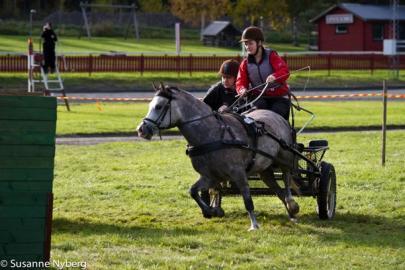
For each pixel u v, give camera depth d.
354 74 59.69
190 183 17.47
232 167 12.19
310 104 39.00
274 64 13.59
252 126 12.48
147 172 19.20
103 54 54.72
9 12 96.94
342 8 76.50
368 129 29.34
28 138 9.71
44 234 9.84
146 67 55.69
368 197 15.79
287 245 11.60
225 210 14.48
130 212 14.26
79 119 31.48
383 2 96.00
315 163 14.01
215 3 87.12
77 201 15.38
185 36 88.62
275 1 85.12
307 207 14.91
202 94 46.12
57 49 66.12
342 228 12.98
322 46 79.00
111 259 10.51
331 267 10.29
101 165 20.34
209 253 10.93
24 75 51.16
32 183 9.77
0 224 9.70
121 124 29.48
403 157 21.55
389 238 12.14
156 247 11.33
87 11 100.94
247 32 13.60
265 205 15.04
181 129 12.23
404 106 38.34
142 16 95.62
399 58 64.25
